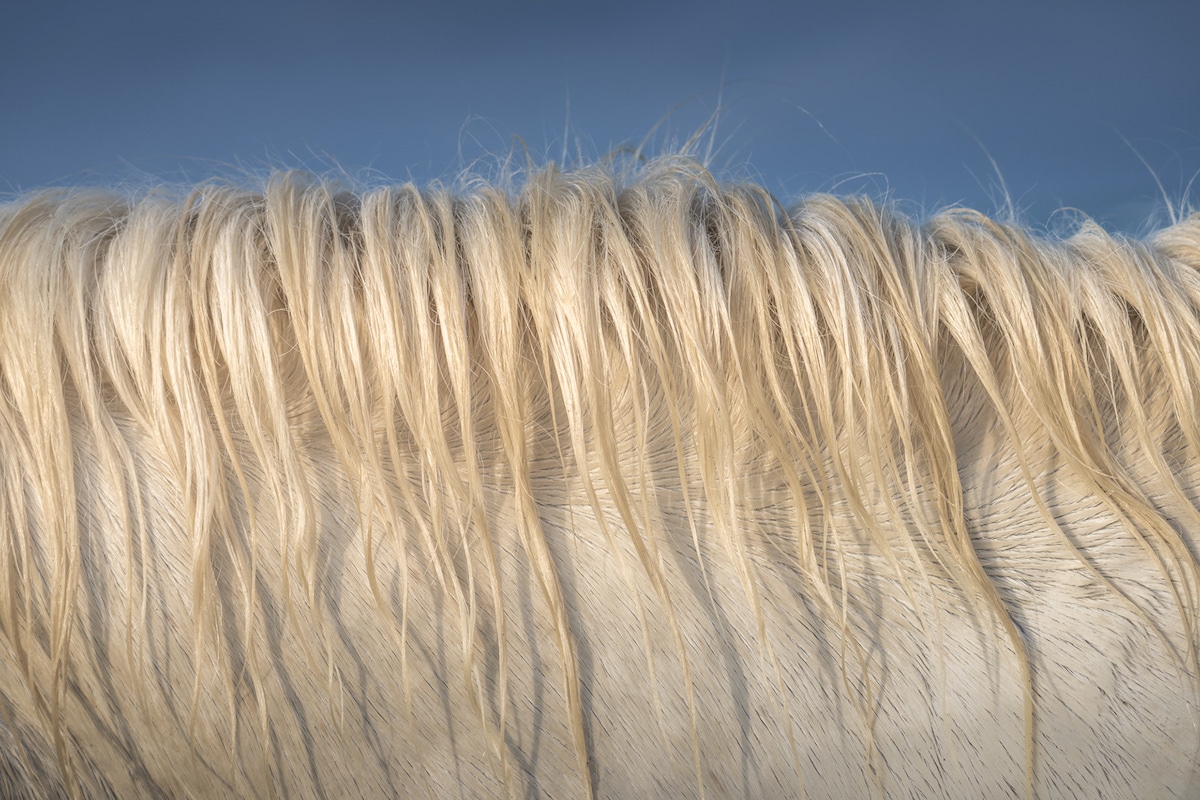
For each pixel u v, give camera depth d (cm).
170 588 99
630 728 101
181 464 98
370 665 100
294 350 100
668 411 101
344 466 98
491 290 100
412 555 100
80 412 99
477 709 100
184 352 98
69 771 99
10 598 97
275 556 99
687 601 101
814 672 101
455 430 101
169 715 99
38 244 100
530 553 99
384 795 101
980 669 101
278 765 100
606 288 100
